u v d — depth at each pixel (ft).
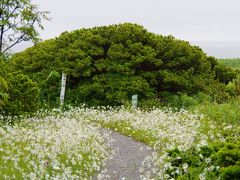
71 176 40.11
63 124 71.61
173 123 70.44
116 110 88.74
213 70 116.98
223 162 32.99
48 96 102.63
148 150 57.67
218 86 105.40
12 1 72.69
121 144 62.03
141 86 99.40
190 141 54.54
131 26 109.70
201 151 36.73
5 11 72.64
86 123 77.92
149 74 103.14
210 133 58.44
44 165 42.96
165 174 35.17
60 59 107.45
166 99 100.42
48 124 75.31
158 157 50.55
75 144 53.93
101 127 77.92
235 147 33.37
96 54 105.19
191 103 95.30
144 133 67.21
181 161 36.47
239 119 67.87
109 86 100.42
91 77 105.60
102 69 103.35
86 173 44.21
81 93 101.40
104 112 86.17
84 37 110.52
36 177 39.73
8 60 75.36
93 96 102.22
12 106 78.02
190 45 113.09
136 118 75.72
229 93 103.76
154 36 111.24
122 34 107.86
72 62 104.99
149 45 109.09
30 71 110.32
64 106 98.12
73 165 46.34
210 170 32.78
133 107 90.17
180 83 102.68
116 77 101.76
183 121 71.87
